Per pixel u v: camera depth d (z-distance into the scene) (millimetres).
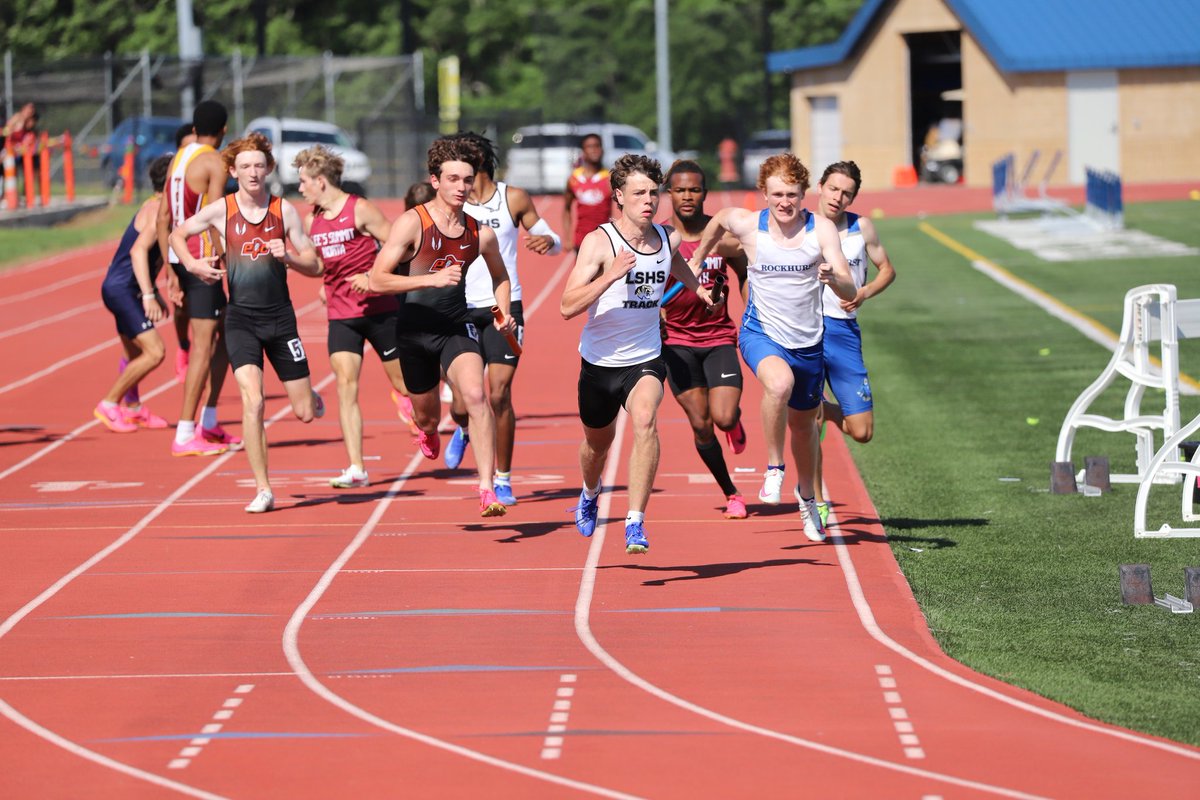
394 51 194875
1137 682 20594
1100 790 16734
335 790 17016
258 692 20578
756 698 20047
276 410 46625
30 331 65938
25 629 23844
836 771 17375
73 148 133375
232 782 17312
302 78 139875
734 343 29812
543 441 40500
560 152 149500
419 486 34812
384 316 34406
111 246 96438
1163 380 32156
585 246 24906
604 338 25141
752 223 26453
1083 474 33719
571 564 27422
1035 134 147125
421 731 18938
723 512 31688
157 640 23141
